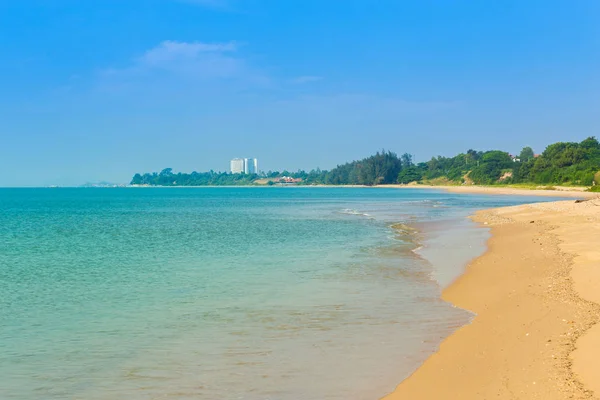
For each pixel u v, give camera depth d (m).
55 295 18.14
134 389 9.95
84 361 11.47
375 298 17.08
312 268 23.25
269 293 18.02
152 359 11.53
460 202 100.25
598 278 17.02
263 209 85.19
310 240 35.22
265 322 14.33
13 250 31.55
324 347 12.15
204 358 11.54
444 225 45.75
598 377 8.96
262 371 10.73
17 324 14.45
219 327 13.91
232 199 145.00
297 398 9.42
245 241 35.25
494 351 11.16
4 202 130.25
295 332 13.37
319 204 102.75
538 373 9.48
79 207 100.25
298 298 17.17
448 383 9.66
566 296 15.17
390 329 13.50
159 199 151.62
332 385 9.94
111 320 14.78
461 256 26.19
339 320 14.45
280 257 26.98
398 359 11.23
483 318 14.17
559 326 12.30
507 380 9.38
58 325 14.32
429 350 11.77
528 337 11.77
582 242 26.86
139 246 33.16
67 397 9.63
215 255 28.25
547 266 20.62
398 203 100.38
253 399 9.42
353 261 25.19
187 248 31.69
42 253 30.03
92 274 22.48
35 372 10.86
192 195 196.12
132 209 91.06
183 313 15.40
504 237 33.41
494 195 141.88
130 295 18.02
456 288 18.39
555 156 183.88
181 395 9.64
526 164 198.38
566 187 149.25
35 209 91.94
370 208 81.81
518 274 19.70
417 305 16.03
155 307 16.20
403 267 23.22
